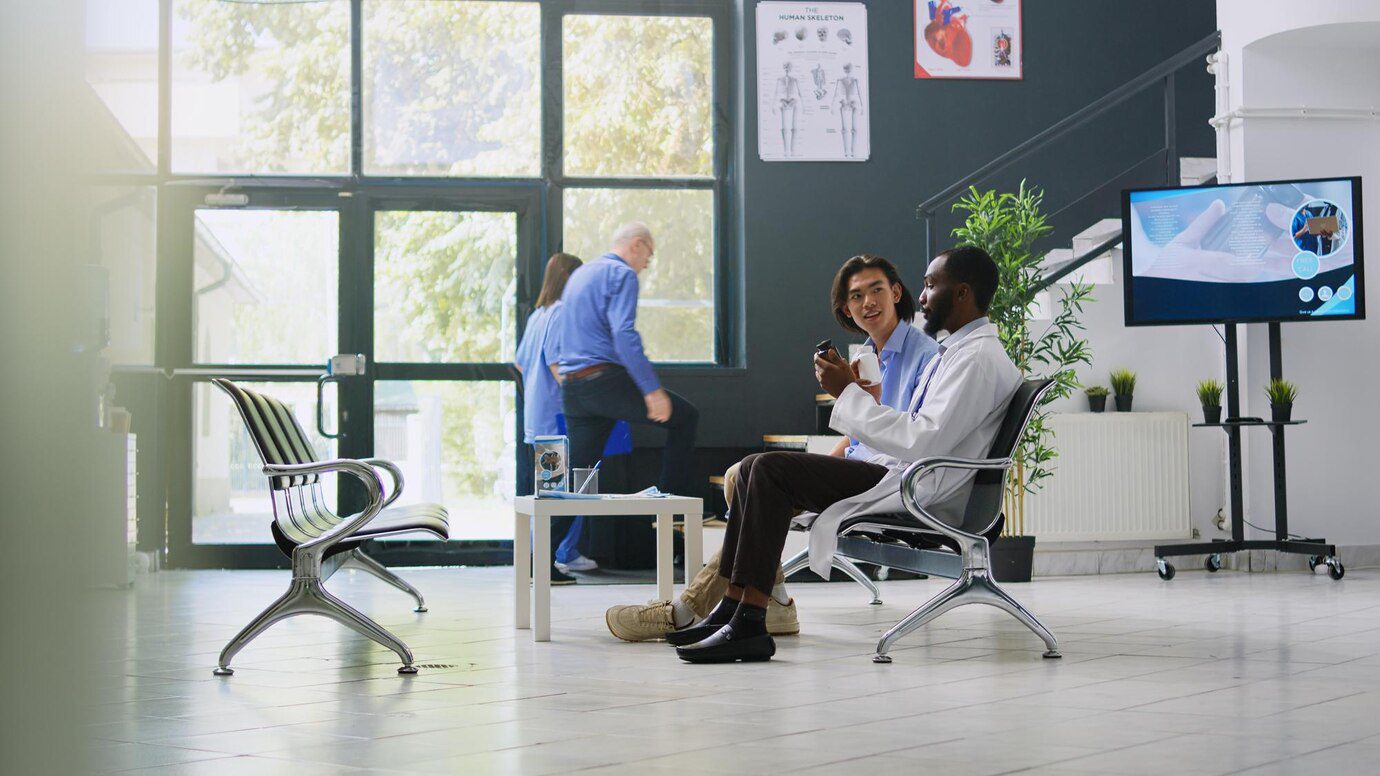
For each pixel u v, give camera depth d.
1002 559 5.45
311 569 2.86
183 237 6.30
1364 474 6.07
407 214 6.42
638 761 1.79
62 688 0.32
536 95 6.50
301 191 6.36
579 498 3.54
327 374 6.31
